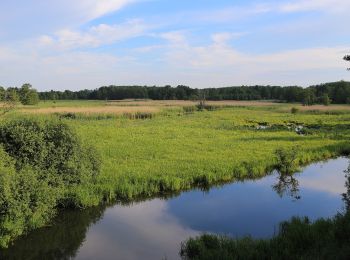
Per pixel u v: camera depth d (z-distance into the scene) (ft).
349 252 30.68
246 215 49.08
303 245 34.63
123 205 53.36
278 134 128.88
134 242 40.83
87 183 56.75
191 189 61.57
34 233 43.24
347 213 39.63
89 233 43.50
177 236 42.34
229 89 615.16
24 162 50.24
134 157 81.15
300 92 436.35
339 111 262.67
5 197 40.01
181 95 582.76
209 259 33.68
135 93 594.24
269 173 73.51
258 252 33.60
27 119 55.31
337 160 88.07
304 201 55.26
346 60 52.26
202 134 126.52
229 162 75.97
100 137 114.21
